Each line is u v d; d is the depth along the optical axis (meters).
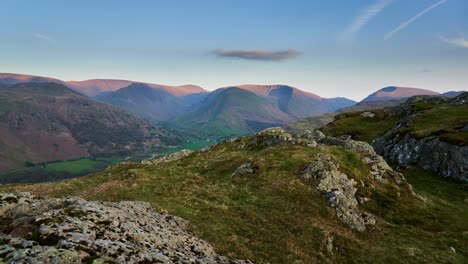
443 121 85.25
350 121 126.31
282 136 70.75
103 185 48.34
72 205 22.80
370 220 38.22
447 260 32.22
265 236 30.33
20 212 22.61
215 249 26.14
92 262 14.22
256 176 45.62
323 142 69.75
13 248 14.27
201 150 79.69
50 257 13.65
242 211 34.88
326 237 31.88
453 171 64.88
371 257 30.64
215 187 43.28
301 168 46.09
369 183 47.38
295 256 28.03
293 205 37.31
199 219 31.91
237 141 81.38
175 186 43.03
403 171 73.62
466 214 45.03
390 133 94.56
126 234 19.86
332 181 43.25
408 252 32.56
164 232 24.17
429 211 43.44
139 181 46.59
